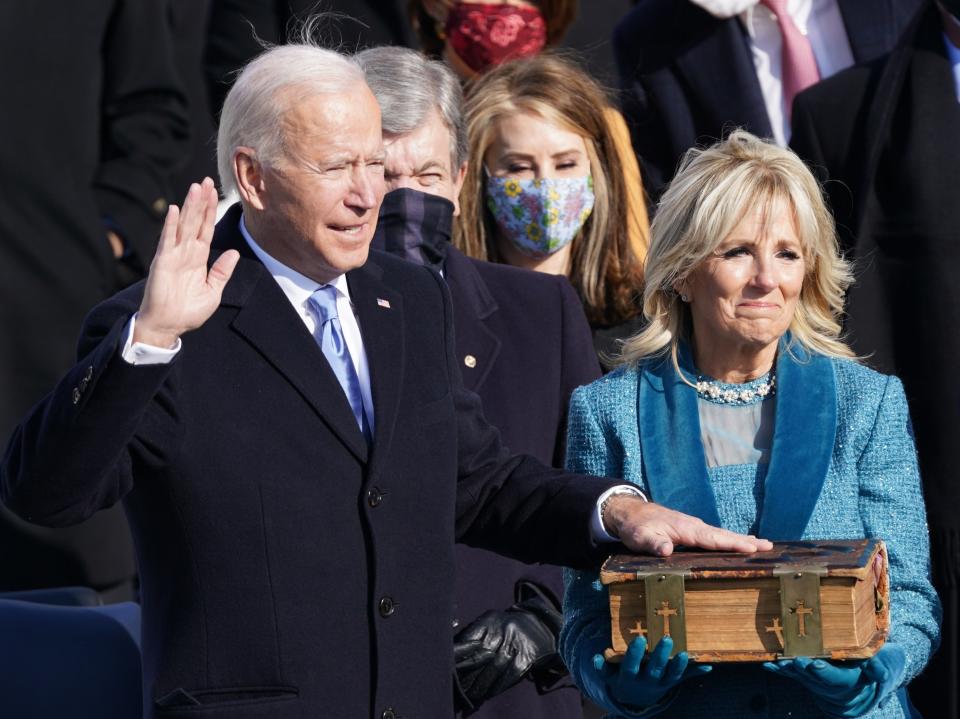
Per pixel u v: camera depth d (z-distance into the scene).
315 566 12.54
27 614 14.53
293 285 13.13
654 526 13.02
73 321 21.48
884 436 13.71
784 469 13.57
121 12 22.19
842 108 19.45
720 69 21.61
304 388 12.76
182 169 23.00
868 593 12.45
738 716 13.32
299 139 12.54
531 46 22.98
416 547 13.04
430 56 23.42
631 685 12.59
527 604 15.73
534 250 19.03
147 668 12.70
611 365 18.91
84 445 11.55
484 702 15.41
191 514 12.41
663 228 13.91
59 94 21.56
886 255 18.80
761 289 13.47
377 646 12.65
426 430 13.32
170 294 11.57
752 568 12.20
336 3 24.98
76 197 21.55
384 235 16.53
